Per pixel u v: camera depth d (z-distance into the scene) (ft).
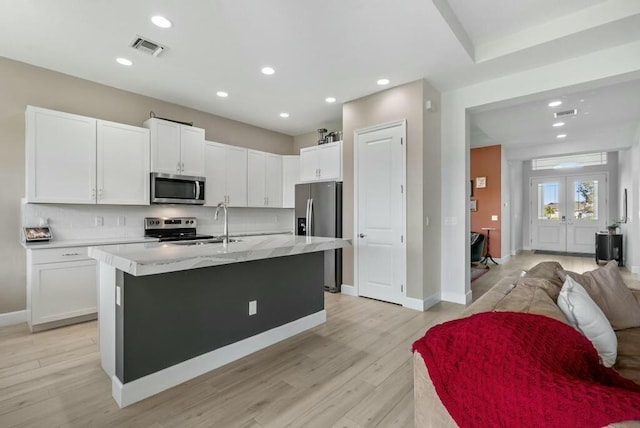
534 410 2.41
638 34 8.75
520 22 9.12
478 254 21.35
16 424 5.51
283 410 5.96
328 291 14.85
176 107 14.56
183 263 5.76
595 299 6.29
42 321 9.69
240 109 15.24
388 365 7.70
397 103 12.45
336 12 7.72
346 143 14.28
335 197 14.67
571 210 28.81
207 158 14.98
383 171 12.96
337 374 7.28
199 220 15.60
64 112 10.96
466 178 12.77
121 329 6.10
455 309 12.04
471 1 8.21
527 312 4.06
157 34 8.78
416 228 11.97
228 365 7.70
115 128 11.84
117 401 6.12
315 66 10.66
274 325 9.05
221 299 7.76
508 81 11.43
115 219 12.72
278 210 19.62
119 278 6.20
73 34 8.81
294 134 20.26
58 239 11.26
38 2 7.43
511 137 20.72
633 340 5.69
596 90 12.78
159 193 12.80
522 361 2.73
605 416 2.11
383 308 12.14
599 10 8.32
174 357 6.82
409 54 9.84
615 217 26.61
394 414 5.85
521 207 30.83
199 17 7.96
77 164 10.95
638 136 17.58
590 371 3.05
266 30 8.54
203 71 11.04
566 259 24.93
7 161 10.30
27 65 10.61
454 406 2.85
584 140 21.24
